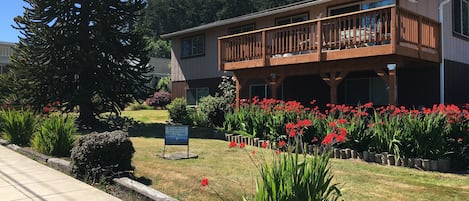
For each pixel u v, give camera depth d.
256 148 9.70
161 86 31.59
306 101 15.16
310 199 3.37
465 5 14.37
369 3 13.16
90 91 14.43
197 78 19.52
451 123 7.32
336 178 6.41
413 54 10.36
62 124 8.88
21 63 14.22
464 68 13.96
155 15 58.06
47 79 13.97
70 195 5.57
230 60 14.02
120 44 14.89
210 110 14.35
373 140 7.93
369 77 13.56
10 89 14.76
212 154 8.81
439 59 11.95
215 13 51.16
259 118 10.30
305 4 14.51
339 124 8.37
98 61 14.10
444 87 12.20
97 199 5.38
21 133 10.67
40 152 8.90
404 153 7.45
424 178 6.48
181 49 20.56
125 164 6.60
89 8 14.38
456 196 5.41
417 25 10.66
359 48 10.30
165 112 22.56
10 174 6.96
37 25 13.98
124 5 14.91
